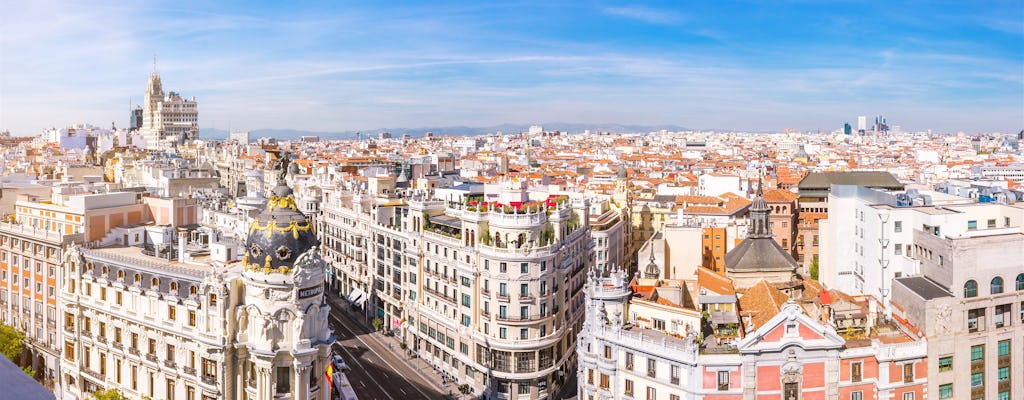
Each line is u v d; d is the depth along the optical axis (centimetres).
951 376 11012
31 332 15350
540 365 16050
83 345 13212
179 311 11606
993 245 11256
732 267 15000
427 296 18312
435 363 17988
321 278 11188
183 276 11750
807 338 10550
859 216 15475
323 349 11125
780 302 11944
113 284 12606
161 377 11888
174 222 15762
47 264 14812
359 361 18212
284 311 10762
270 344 10738
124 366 12488
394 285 19888
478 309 16375
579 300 18212
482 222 16375
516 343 15762
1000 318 11375
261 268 10825
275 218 10994
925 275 12244
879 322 11781
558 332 16362
